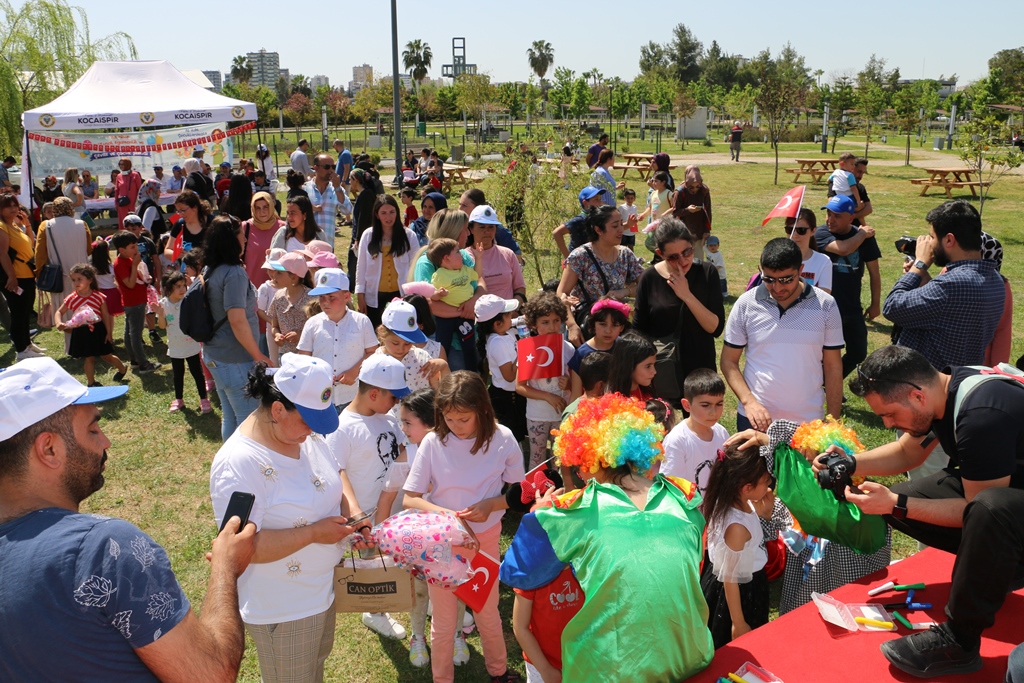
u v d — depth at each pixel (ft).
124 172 65.26
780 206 21.01
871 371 10.00
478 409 12.59
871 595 11.02
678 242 16.88
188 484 21.63
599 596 8.85
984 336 15.08
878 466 11.76
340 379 18.28
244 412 19.86
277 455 10.46
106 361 31.60
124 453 23.50
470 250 23.09
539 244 43.39
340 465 13.16
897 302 15.66
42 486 7.07
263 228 27.63
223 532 9.00
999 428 9.16
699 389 14.37
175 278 25.41
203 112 54.54
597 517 9.21
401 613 16.33
